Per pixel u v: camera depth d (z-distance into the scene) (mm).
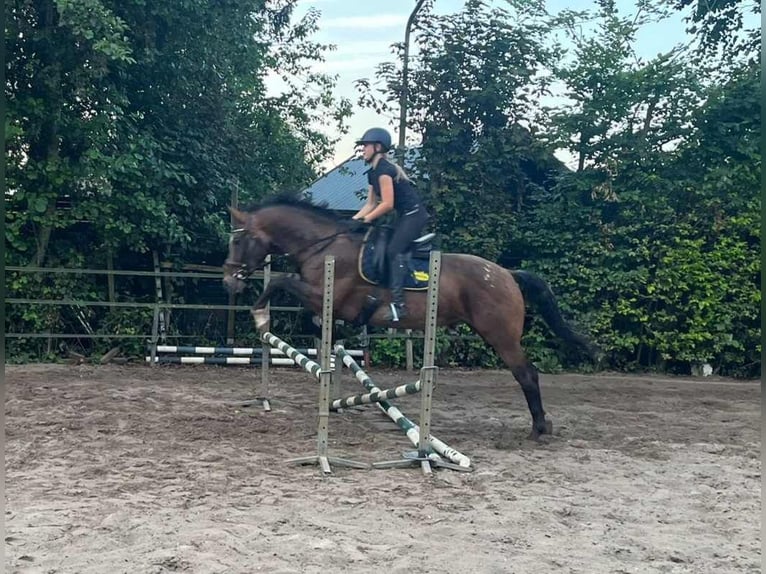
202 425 6914
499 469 5754
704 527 4488
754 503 5020
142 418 7102
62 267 11758
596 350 7172
